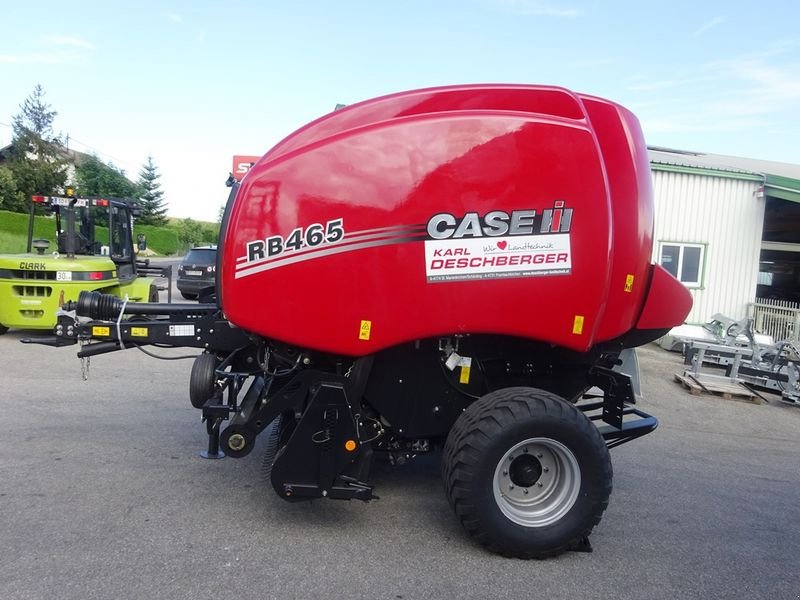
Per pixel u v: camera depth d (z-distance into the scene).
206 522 4.06
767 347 10.26
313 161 3.62
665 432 7.38
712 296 14.54
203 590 3.27
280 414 4.10
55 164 49.47
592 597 3.42
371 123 3.86
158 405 6.83
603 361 4.68
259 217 3.62
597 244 3.79
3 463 4.92
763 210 14.38
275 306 3.66
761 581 3.71
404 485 4.89
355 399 3.84
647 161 4.20
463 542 3.97
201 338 4.46
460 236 3.66
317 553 3.73
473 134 3.67
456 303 3.69
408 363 4.11
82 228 11.67
